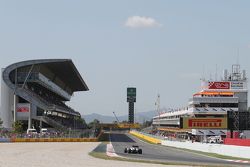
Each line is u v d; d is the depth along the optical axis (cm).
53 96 14100
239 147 4612
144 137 11481
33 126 10444
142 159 3938
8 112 10681
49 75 12400
